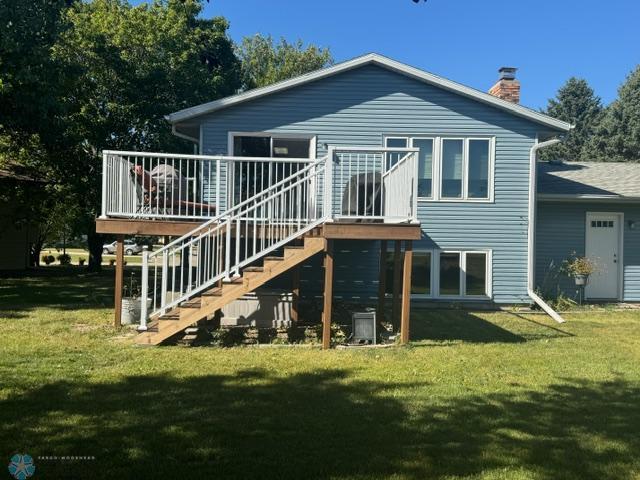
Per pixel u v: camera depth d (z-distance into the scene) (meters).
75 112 17.03
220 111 11.91
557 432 4.36
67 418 4.45
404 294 7.90
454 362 6.72
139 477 3.45
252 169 11.86
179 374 5.91
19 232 20.64
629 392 5.50
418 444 4.06
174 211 9.51
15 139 16.00
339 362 6.64
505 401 5.14
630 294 13.57
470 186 12.19
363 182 8.67
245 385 5.52
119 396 5.05
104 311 10.36
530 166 12.17
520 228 12.23
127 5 20.16
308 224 8.02
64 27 12.75
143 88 18.08
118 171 8.99
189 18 20.30
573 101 43.88
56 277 18.41
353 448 3.96
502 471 3.63
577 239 13.42
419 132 12.06
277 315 9.53
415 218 7.77
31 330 8.29
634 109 35.28
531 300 12.21
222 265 8.67
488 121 12.15
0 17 11.30
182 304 7.53
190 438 4.08
